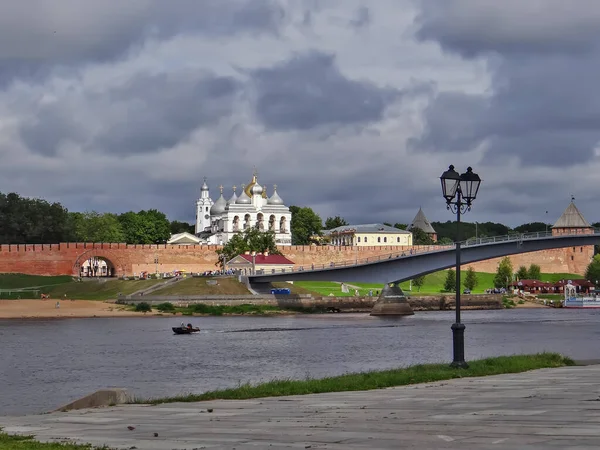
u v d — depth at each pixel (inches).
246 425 1087.0
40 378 2645.2
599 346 3425.2
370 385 1592.0
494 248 5994.1
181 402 1471.5
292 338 4146.2
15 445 949.2
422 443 873.5
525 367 1879.9
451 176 1796.3
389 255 6978.4
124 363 3068.4
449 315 6476.4
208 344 3836.1
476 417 1058.7
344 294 7623.0
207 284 7096.5
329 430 1005.2
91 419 1233.4
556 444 829.2
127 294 7101.4
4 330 4749.0
